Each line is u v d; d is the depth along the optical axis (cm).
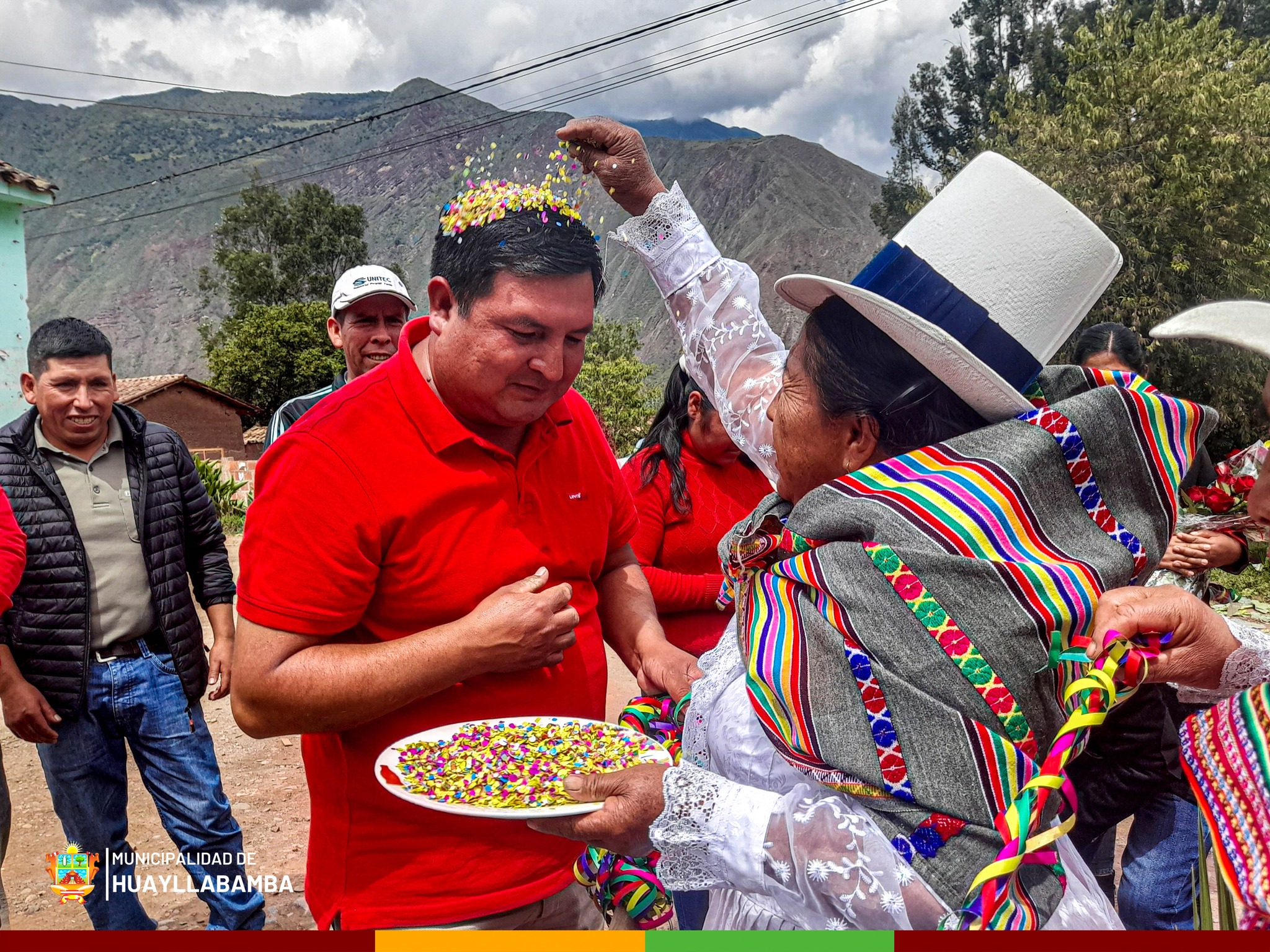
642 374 4150
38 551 313
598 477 209
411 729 186
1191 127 1950
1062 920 125
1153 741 217
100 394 323
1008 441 123
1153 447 127
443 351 175
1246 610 754
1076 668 120
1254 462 269
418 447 175
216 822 338
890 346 131
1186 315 112
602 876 205
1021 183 130
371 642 185
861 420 135
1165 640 119
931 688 116
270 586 170
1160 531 128
